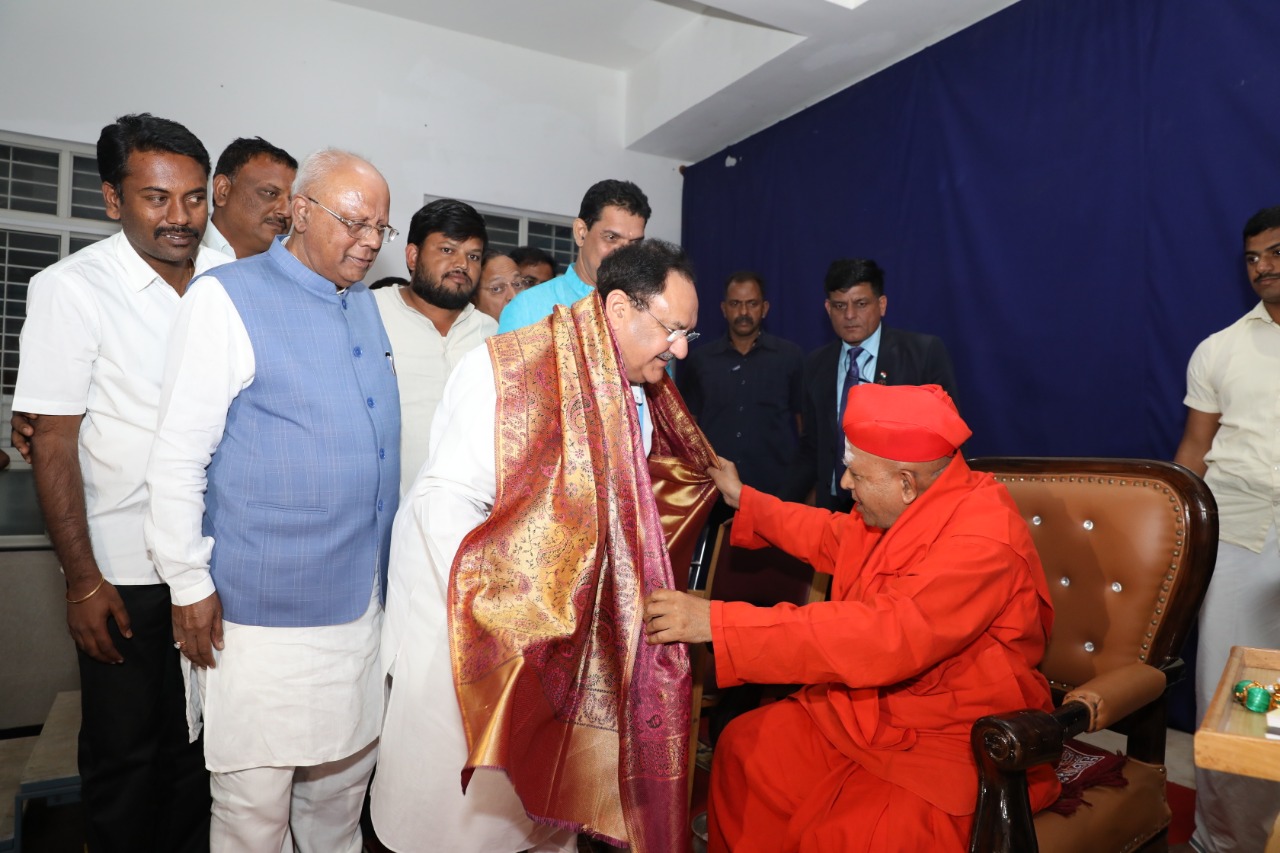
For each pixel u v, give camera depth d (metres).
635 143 5.37
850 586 1.64
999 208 3.55
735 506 1.93
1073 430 3.27
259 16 4.43
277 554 1.49
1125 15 3.07
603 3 4.55
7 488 3.77
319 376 1.53
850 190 4.34
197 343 1.44
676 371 3.88
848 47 3.96
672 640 1.40
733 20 4.38
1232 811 1.97
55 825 2.18
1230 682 1.21
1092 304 3.19
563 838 1.60
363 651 1.61
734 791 1.61
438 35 4.88
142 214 1.58
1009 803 1.22
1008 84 3.51
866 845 1.33
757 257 5.03
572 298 2.19
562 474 1.40
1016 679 1.49
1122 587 1.65
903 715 1.50
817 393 3.24
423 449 2.30
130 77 4.17
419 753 1.40
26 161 4.20
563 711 1.40
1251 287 2.70
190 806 1.83
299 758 1.52
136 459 1.64
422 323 2.38
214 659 1.50
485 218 5.20
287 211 2.35
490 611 1.30
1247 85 2.70
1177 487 1.62
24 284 4.25
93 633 1.59
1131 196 3.05
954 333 3.74
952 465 1.55
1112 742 2.86
